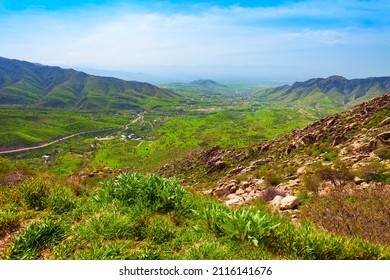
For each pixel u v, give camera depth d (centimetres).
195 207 978
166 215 849
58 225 689
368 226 921
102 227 695
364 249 682
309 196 1808
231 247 675
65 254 606
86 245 646
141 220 749
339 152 4191
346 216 1023
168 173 10500
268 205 1586
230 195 2436
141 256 595
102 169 2247
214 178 6969
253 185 2752
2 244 636
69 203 875
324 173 2261
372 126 5397
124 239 684
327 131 6462
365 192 1534
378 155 3073
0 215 725
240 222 736
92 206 881
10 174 1374
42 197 876
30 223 707
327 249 654
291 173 3139
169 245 683
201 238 719
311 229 744
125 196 948
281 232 715
